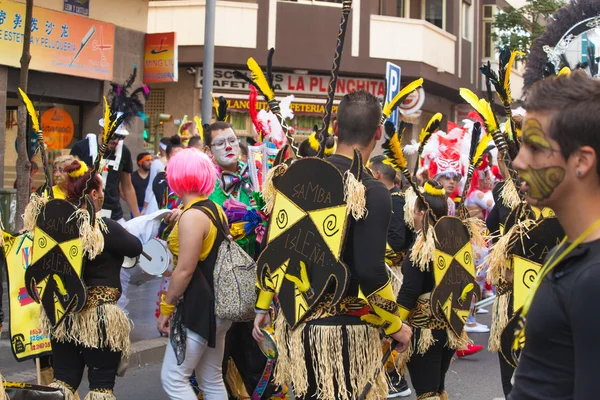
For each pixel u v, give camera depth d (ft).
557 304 6.10
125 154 27.40
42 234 14.79
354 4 65.05
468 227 15.78
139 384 20.95
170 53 50.70
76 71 45.52
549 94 6.32
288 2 63.16
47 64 43.50
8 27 40.86
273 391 16.48
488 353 25.86
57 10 43.98
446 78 73.82
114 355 14.88
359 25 65.46
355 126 11.51
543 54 18.58
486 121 14.33
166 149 32.73
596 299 5.80
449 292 14.98
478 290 15.83
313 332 11.17
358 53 65.57
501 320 14.62
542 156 6.32
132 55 50.47
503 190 15.66
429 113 77.66
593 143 6.09
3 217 32.09
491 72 14.39
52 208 14.73
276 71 64.64
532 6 78.95
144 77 51.67
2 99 41.19
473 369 23.52
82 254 14.39
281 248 11.68
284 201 11.77
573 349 6.08
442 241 14.99
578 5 18.13
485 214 29.43
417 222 16.53
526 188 6.60
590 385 5.76
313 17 63.72
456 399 20.17
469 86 80.69
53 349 15.10
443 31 72.23
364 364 11.18
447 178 22.77
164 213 21.50
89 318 14.46
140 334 25.08
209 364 14.79
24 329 16.33
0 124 41.16
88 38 46.29
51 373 17.30
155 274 21.74
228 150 18.20
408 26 67.26
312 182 11.44
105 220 14.84
